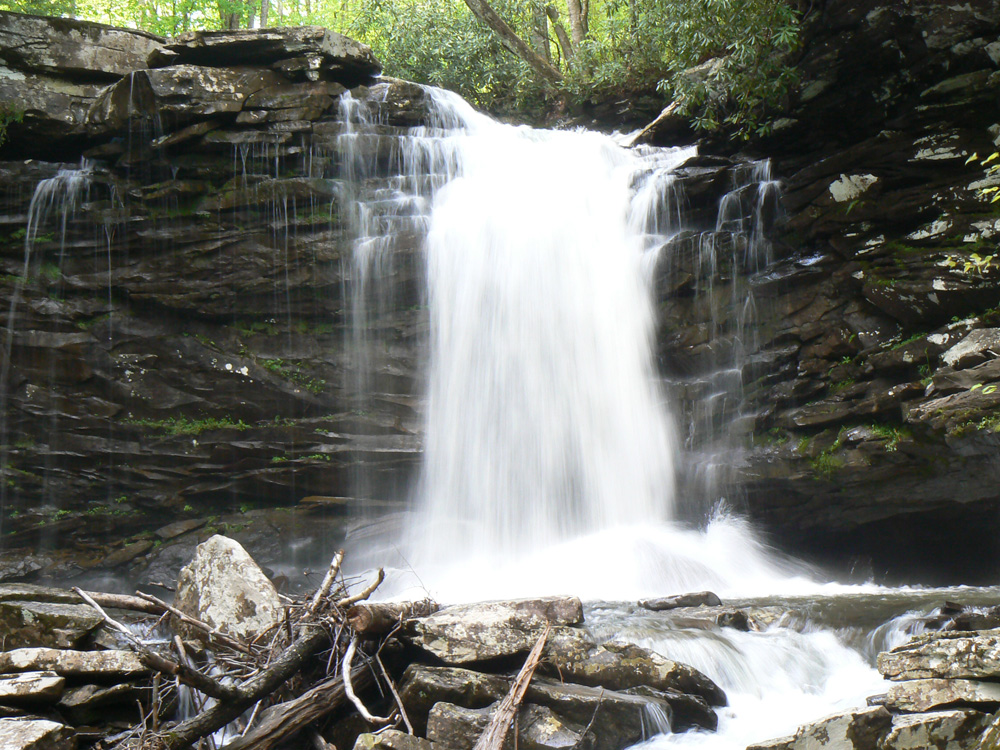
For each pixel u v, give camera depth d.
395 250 12.69
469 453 12.30
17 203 12.23
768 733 5.39
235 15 24.69
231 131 12.69
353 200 12.99
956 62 10.23
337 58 13.32
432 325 12.69
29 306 12.04
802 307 11.23
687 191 12.45
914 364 9.81
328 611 6.00
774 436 11.06
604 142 14.62
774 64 11.37
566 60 20.20
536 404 12.27
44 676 5.43
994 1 9.70
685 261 12.13
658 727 5.32
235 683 5.55
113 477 12.23
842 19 10.86
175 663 4.77
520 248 12.73
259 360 12.64
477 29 19.78
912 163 10.47
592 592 9.74
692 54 12.12
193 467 12.30
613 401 12.09
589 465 11.98
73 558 11.66
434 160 13.54
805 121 11.88
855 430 10.08
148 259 12.45
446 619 5.91
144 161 12.54
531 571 10.79
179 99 12.23
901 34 10.44
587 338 12.35
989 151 10.02
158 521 12.34
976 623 6.14
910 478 9.91
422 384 12.62
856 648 6.57
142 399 12.35
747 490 11.14
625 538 10.91
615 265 12.57
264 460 12.40
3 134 12.28
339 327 12.79
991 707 4.67
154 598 6.00
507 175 13.62
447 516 12.23
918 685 4.94
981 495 9.81
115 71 12.99
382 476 12.55
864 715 4.80
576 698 5.29
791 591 9.63
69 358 12.16
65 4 17.64
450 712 5.17
